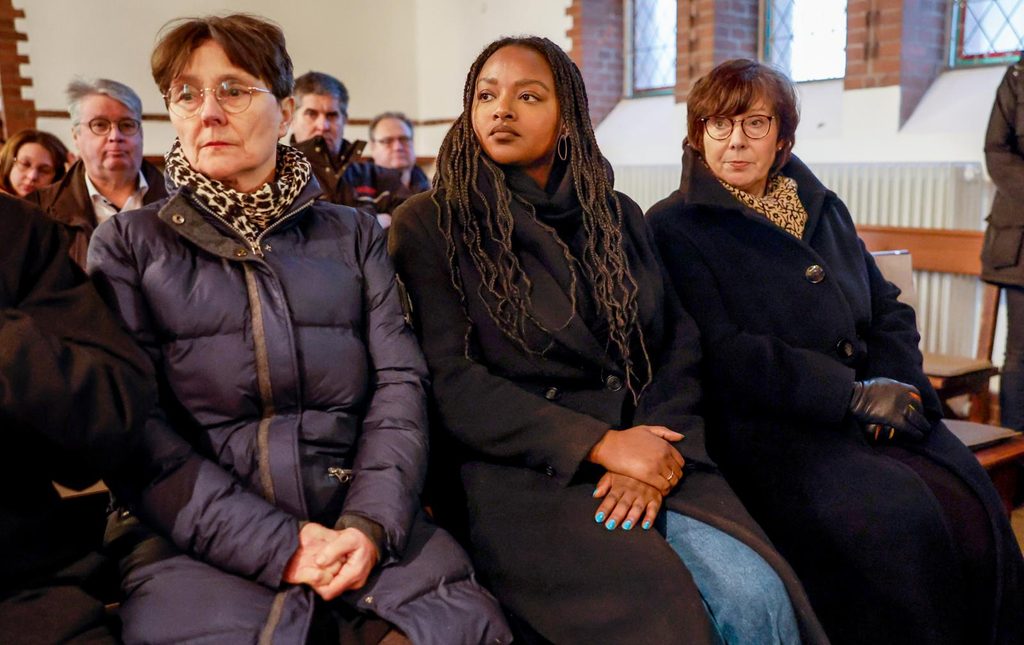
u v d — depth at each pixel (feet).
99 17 22.84
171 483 4.63
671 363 6.31
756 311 6.93
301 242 5.33
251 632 4.27
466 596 4.75
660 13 20.56
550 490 5.43
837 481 6.10
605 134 21.29
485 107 5.93
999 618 6.16
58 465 4.47
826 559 6.01
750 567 4.95
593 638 4.84
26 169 12.51
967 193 13.38
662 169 19.06
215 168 5.10
